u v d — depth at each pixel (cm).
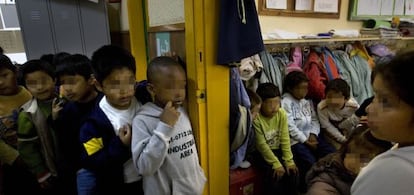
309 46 236
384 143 90
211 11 97
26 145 115
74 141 109
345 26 273
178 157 97
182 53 112
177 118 91
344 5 264
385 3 287
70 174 117
